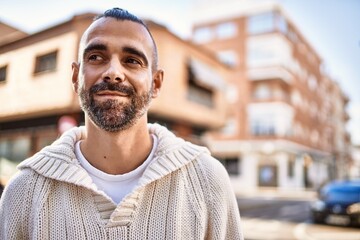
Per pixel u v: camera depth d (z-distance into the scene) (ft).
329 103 125.29
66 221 3.53
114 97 3.58
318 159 105.91
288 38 84.64
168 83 36.52
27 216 3.64
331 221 27.86
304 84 96.53
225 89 50.70
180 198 3.81
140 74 3.75
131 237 3.55
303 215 34.96
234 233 4.14
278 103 79.82
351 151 156.97
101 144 3.83
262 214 35.65
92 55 3.73
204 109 44.86
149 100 3.88
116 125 3.58
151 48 3.98
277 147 78.79
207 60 45.11
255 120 81.66
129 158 3.89
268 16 81.76
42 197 3.59
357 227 26.99
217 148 84.12
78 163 3.79
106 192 3.78
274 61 80.12
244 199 51.11
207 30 88.84
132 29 3.80
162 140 4.09
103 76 3.56
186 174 3.99
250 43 83.05
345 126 150.61
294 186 84.94
